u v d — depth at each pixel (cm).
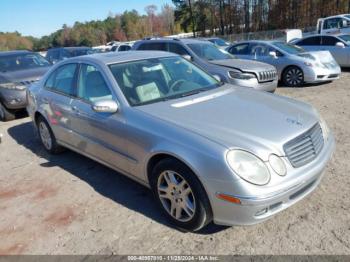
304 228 293
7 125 762
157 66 411
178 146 283
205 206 277
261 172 255
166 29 9056
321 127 326
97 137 389
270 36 3262
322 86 920
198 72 436
